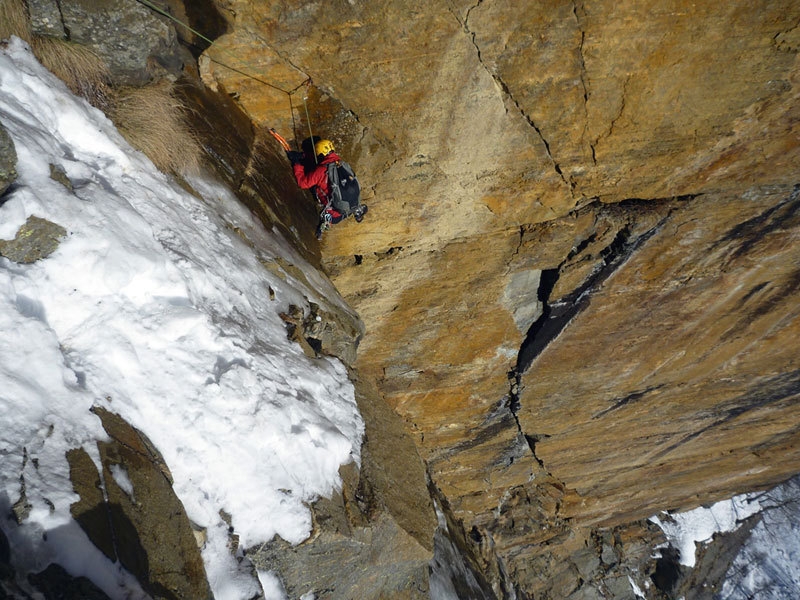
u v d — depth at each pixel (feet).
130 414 11.50
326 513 14.20
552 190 25.14
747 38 19.62
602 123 22.31
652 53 20.03
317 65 20.33
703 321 30.68
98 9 15.52
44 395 10.00
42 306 11.13
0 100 12.37
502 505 41.24
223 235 17.70
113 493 9.85
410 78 20.71
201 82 20.15
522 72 20.51
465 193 24.95
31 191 11.53
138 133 16.44
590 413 35.68
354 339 22.58
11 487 8.55
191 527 11.30
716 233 26.40
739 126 22.44
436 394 33.60
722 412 37.93
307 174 22.00
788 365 34.35
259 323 16.71
